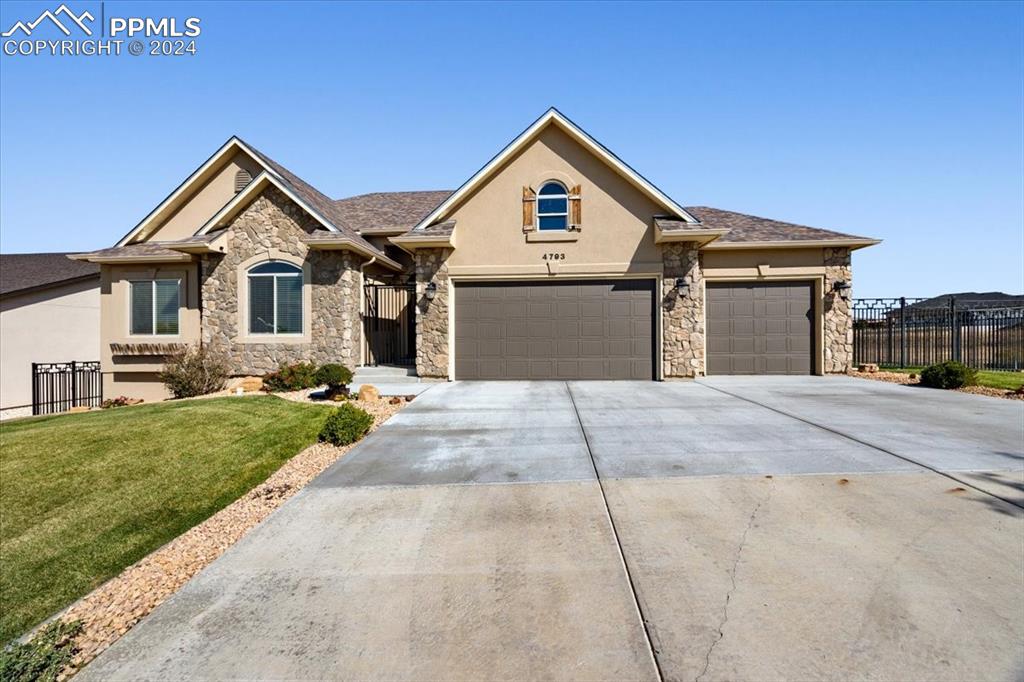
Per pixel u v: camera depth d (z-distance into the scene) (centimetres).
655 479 598
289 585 399
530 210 1459
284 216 1523
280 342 1516
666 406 1042
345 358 1498
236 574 417
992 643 314
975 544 432
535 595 375
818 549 428
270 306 1530
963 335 1780
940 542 436
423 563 425
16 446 796
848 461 649
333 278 1506
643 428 849
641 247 1443
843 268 1573
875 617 340
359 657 317
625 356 1455
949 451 688
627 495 552
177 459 746
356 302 1575
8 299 1961
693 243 1430
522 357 1462
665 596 367
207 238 1483
